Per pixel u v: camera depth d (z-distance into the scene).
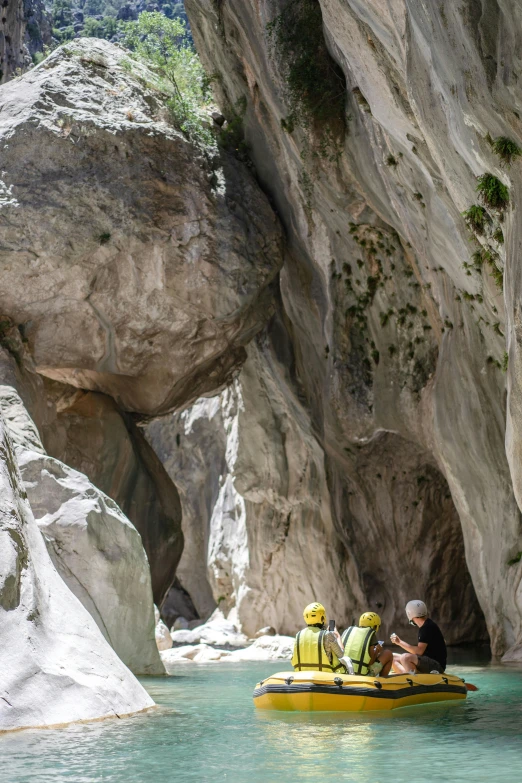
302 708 6.70
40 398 16.08
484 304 12.30
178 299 16.66
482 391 13.71
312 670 7.04
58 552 9.31
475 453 13.94
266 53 14.84
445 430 14.45
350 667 6.98
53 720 5.75
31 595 6.37
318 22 13.90
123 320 16.61
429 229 12.70
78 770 4.30
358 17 9.99
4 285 15.61
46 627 6.42
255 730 5.67
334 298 17.34
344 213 16.11
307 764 4.45
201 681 9.63
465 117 8.12
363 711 6.70
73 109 16.47
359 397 17.25
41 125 16.02
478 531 14.12
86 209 15.92
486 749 4.92
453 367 14.32
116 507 10.30
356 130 14.07
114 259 16.19
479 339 13.64
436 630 8.11
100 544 9.59
